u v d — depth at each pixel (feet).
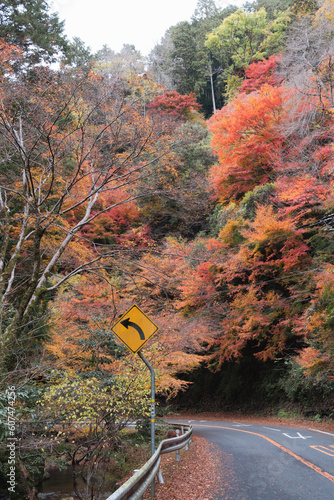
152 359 33.94
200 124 115.44
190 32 173.17
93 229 69.97
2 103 31.86
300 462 28.81
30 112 33.50
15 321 26.76
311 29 70.90
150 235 78.95
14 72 36.29
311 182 61.05
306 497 20.13
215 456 34.42
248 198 79.00
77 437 27.32
